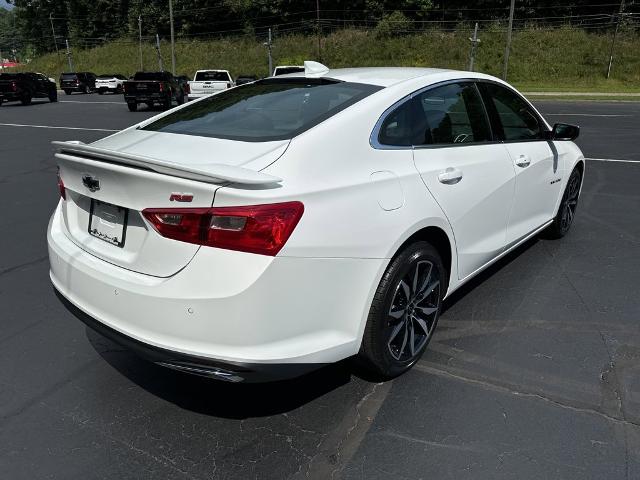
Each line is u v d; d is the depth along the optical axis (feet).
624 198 21.75
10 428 8.19
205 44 194.08
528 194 12.96
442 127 10.11
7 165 30.53
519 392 8.96
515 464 7.32
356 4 175.94
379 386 9.18
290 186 7.13
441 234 9.67
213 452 7.65
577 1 155.94
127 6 228.02
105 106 83.87
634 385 9.12
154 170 7.07
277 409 8.63
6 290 13.28
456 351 10.27
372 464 7.37
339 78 10.19
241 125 8.85
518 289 13.02
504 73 99.86
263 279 6.70
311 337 7.46
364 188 7.93
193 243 6.85
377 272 8.00
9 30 391.65
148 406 8.75
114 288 7.48
